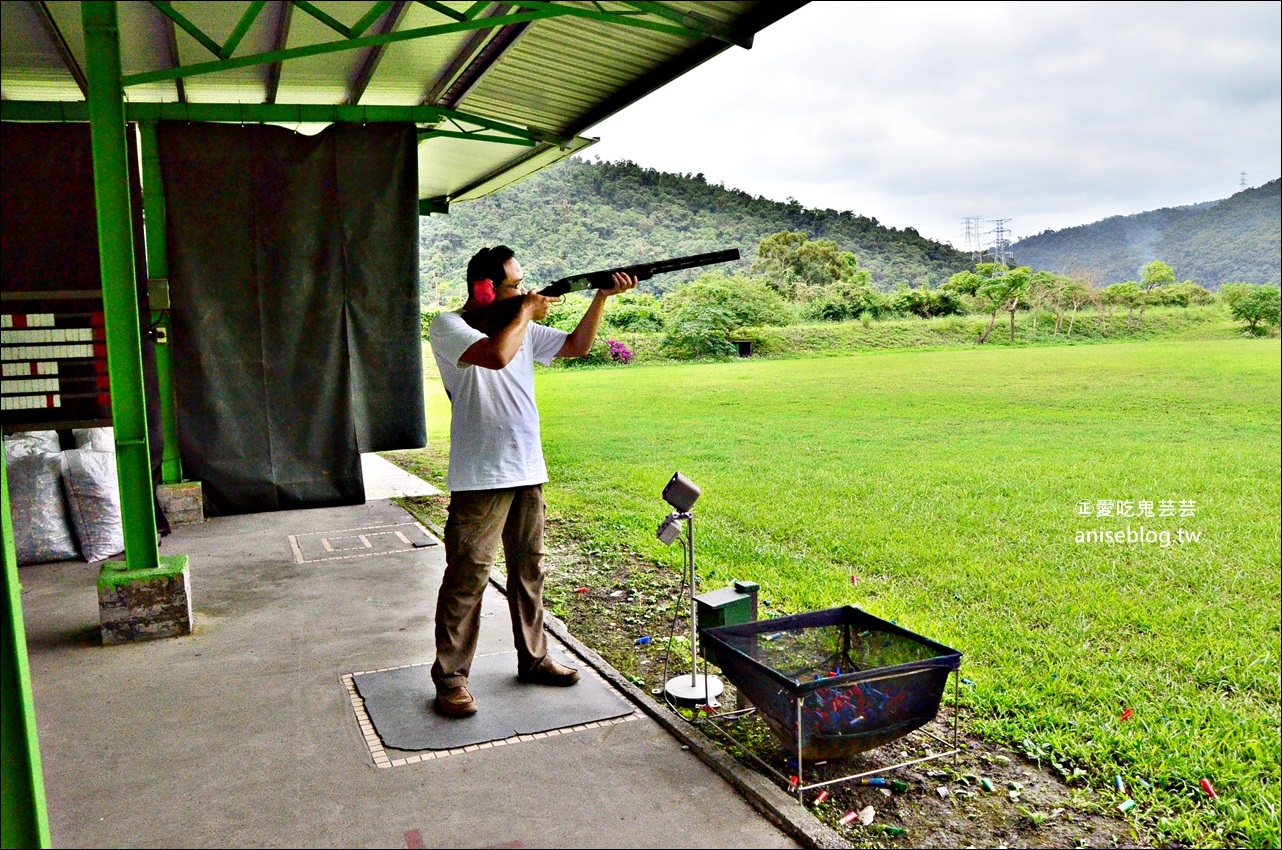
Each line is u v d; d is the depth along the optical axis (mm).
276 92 6621
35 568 5621
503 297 3381
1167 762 3080
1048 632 4547
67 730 3275
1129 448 11859
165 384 6852
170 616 4305
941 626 4602
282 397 7105
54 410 3725
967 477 9766
